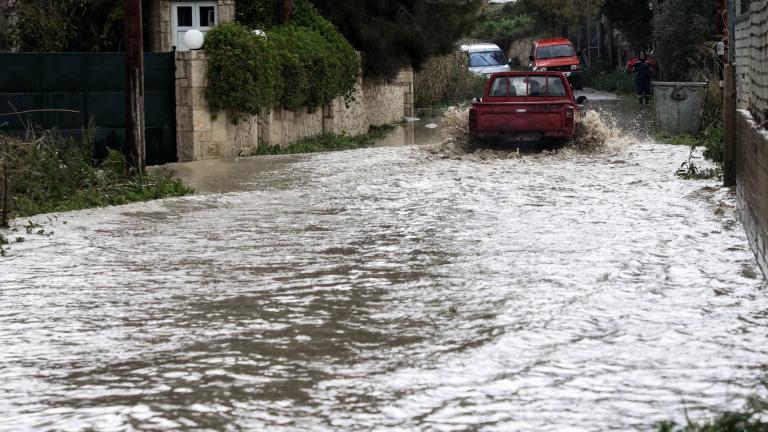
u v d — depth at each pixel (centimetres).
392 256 1425
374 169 2605
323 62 3653
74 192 2123
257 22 4031
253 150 3186
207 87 2994
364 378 866
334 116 3944
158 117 2978
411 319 1065
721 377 852
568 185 2203
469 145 3109
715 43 3566
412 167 2644
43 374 892
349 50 4031
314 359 925
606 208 1841
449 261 1376
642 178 2289
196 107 2984
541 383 843
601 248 1439
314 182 2348
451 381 853
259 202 2033
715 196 1942
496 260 1371
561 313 1070
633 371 871
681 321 1032
